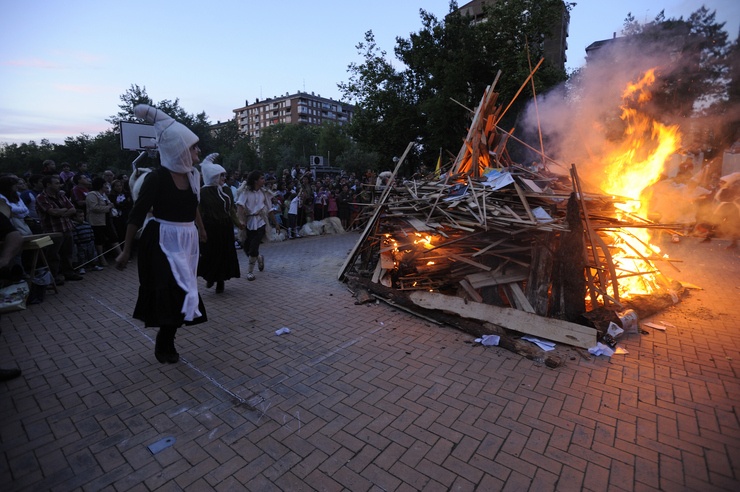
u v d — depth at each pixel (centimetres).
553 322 411
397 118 2175
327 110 13925
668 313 491
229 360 376
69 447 254
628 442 258
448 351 394
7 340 417
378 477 230
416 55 2114
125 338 423
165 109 5056
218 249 566
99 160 4400
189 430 272
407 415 289
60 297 568
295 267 777
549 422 279
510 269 493
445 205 549
